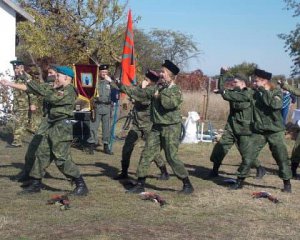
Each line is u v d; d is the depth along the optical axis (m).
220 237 6.25
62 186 8.53
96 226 6.46
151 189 8.68
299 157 10.06
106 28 24.16
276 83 9.49
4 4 18.59
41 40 23.47
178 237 6.18
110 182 9.14
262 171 10.05
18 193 7.85
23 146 12.89
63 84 7.54
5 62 18.72
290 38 38.59
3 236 5.96
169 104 7.77
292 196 8.55
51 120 7.61
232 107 9.20
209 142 15.57
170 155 8.14
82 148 13.16
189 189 8.35
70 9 24.39
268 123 8.69
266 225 6.83
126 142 9.30
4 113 14.25
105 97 12.54
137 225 6.59
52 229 6.28
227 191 8.75
